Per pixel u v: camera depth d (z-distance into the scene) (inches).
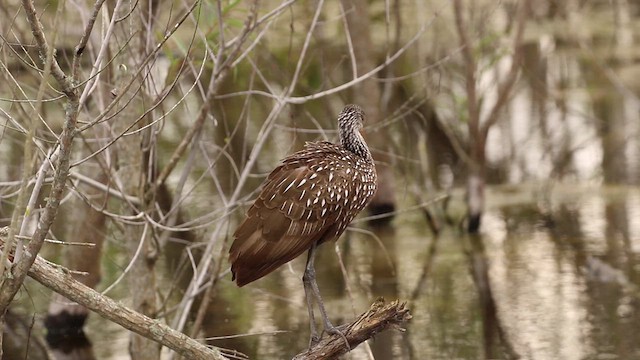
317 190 327.9
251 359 505.4
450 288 602.2
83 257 554.3
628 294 575.8
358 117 354.3
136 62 401.4
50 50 245.6
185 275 602.2
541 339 522.0
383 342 527.5
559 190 774.5
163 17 565.9
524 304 570.9
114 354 534.9
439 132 815.1
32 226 515.8
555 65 1066.1
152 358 443.5
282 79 668.7
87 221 545.0
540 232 693.9
